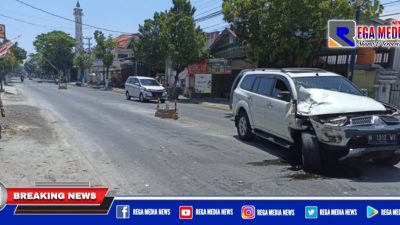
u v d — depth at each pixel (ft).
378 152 23.34
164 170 25.27
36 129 41.96
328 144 23.97
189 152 31.27
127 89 106.01
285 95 28.48
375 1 69.51
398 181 22.93
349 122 23.67
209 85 116.57
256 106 33.12
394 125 23.76
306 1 63.36
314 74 30.25
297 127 26.13
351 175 24.17
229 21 71.36
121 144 34.60
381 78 64.13
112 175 23.84
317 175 24.16
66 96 111.86
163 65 135.85
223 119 58.34
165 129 45.19
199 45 118.52
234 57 110.73
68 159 27.89
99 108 72.64
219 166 26.45
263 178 23.41
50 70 392.88
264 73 33.73
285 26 64.39
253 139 36.63
